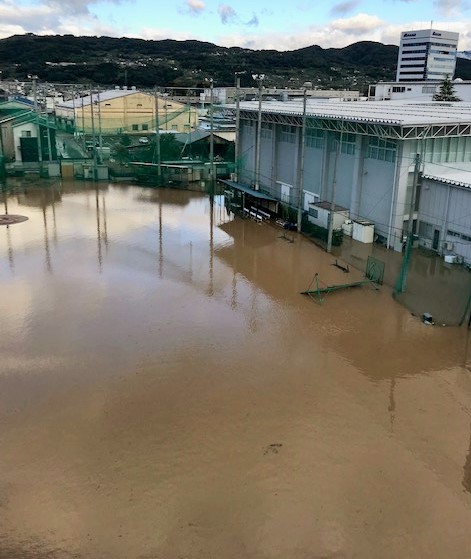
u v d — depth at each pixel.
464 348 20.50
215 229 36.84
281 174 43.31
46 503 12.99
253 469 14.13
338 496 13.30
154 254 31.05
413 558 11.69
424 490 13.52
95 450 14.72
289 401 17.02
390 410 16.66
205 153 58.28
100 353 19.62
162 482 13.66
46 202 43.81
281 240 34.31
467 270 27.61
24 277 26.83
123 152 56.56
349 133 33.97
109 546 11.89
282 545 11.97
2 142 54.44
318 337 21.19
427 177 29.70
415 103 52.19
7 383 17.70
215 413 16.36
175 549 11.83
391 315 23.16
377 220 32.62
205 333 21.28
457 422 16.12
